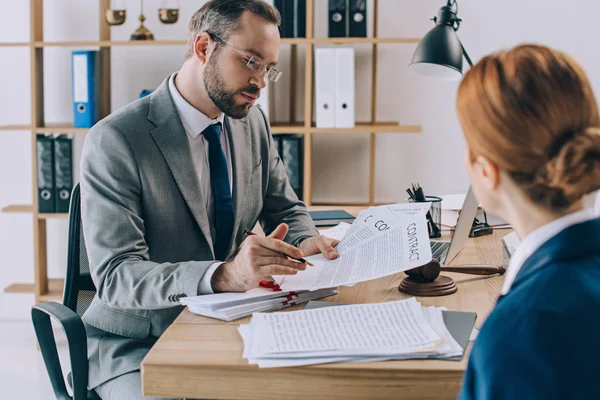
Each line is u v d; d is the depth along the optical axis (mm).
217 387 1075
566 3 3238
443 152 3391
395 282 1520
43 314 1622
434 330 1157
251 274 1328
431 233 1948
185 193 1689
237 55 1672
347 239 1602
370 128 3061
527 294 734
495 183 805
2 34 3467
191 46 1756
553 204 773
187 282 1378
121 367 1562
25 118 3516
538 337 699
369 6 3314
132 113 1695
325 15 3316
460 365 1053
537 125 744
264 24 1682
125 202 1602
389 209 1678
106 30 3293
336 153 3424
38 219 3293
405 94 3359
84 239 1771
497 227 2086
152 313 1628
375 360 1067
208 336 1194
